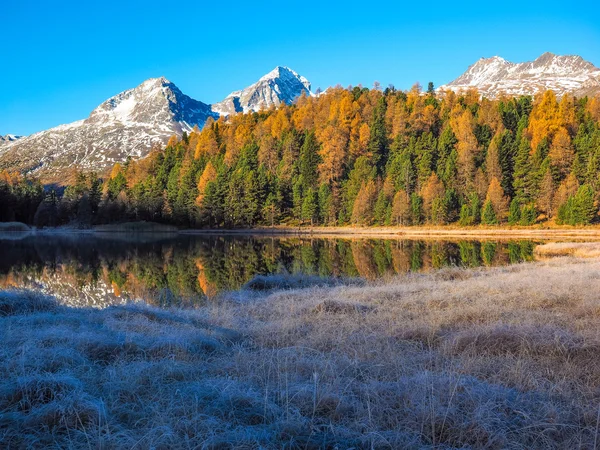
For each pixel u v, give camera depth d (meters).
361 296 13.16
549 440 4.05
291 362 6.07
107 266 29.20
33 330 7.72
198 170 110.94
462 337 7.27
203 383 5.26
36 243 55.41
